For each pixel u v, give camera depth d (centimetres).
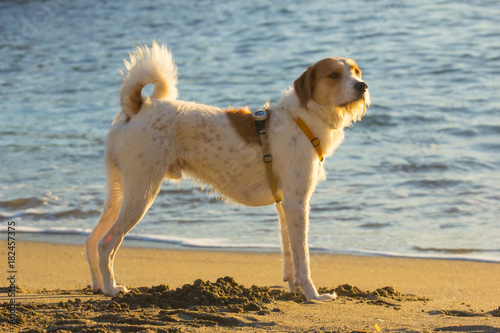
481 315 461
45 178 1055
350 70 542
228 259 708
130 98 544
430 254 721
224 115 554
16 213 898
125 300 493
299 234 535
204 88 1641
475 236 785
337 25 2377
